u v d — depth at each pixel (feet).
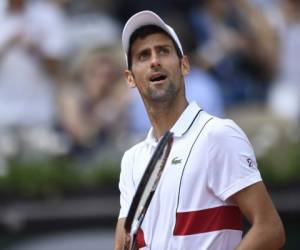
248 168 48.08
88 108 99.45
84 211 90.94
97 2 113.91
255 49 109.29
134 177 52.26
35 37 101.86
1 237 91.30
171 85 50.44
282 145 94.68
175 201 48.57
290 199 90.94
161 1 115.65
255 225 47.42
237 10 111.14
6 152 95.91
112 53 101.76
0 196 92.27
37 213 91.15
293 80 109.91
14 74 100.89
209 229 48.14
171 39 50.88
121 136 98.43
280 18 111.65
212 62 106.01
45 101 101.60
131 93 99.76
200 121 49.96
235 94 106.42
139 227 49.39
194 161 48.73
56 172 92.73
